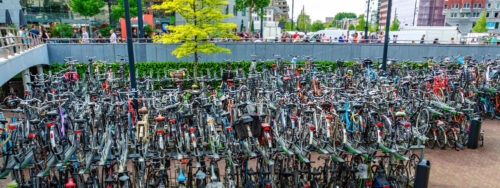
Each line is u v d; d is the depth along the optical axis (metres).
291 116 8.10
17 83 16.30
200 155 7.24
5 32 15.66
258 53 20.64
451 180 8.41
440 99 11.80
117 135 8.17
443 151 10.32
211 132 8.12
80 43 18.64
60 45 18.42
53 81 12.90
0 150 7.21
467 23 81.25
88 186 6.45
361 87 12.77
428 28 28.61
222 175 7.67
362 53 21.45
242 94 12.00
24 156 6.92
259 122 7.05
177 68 18.81
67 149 7.65
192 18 15.23
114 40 19.23
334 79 13.52
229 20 34.62
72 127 8.41
